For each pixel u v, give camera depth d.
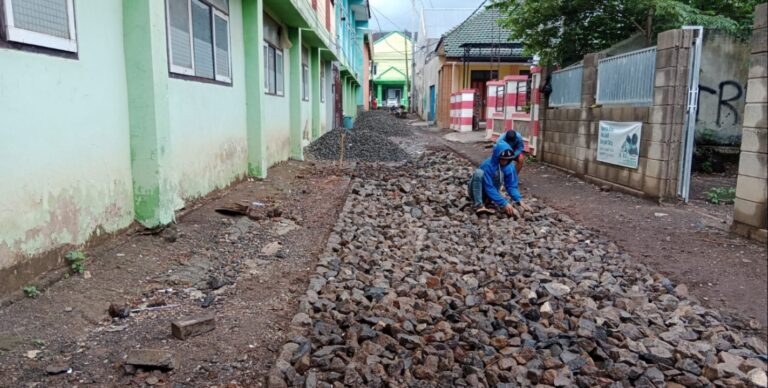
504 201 7.80
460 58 28.50
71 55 4.46
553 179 11.05
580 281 5.04
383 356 3.47
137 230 5.55
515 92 17.48
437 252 5.96
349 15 32.12
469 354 3.46
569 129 11.60
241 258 5.58
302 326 3.88
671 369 3.40
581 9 12.09
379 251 5.98
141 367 3.22
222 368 3.32
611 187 9.48
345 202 8.63
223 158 8.50
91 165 4.79
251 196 8.61
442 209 8.16
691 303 4.47
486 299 4.52
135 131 5.46
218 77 8.26
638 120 8.60
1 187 3.70
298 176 11.50
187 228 6.15
